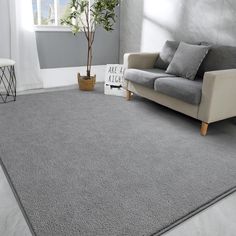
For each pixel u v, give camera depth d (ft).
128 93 11.67
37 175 6.14
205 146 7.88
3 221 4.85
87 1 12.52
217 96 8.13
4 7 11.46
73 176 6.15
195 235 4.69
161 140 8.13
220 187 5.98
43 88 13.39
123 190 5.74
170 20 12.01
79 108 10.57
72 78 14.38
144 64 11.64
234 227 4.92
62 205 5.23
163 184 6.00
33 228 4.67
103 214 5.04
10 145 7.45
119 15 14.93
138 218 4.98
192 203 5.43
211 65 9.54
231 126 9.52
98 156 7.06
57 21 13.44
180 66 9.87
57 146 7.48
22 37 12.24
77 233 4.59
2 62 10.20
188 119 9.90
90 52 14.25
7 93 11.84
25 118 9.36
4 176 6.15
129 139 8.10
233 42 9.83
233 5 9.58
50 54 13.43
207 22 10.55
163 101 9.84
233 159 7.19
